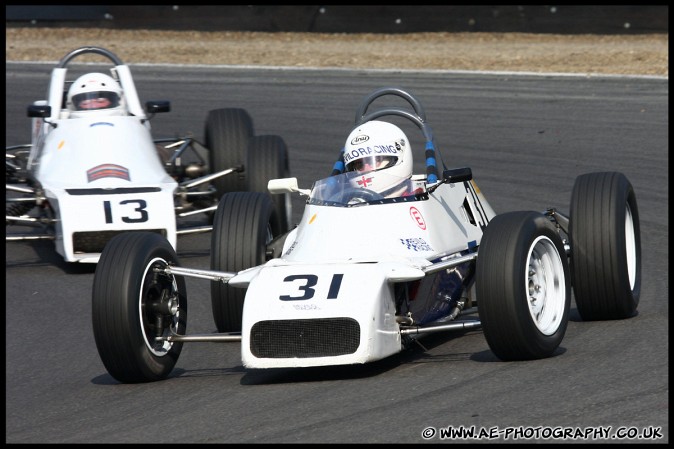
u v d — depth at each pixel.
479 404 19.70
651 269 32.62
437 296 25.38
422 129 29.08
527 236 22.33
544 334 22.59
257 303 21.56
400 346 22.42
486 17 94.62
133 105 40.78
